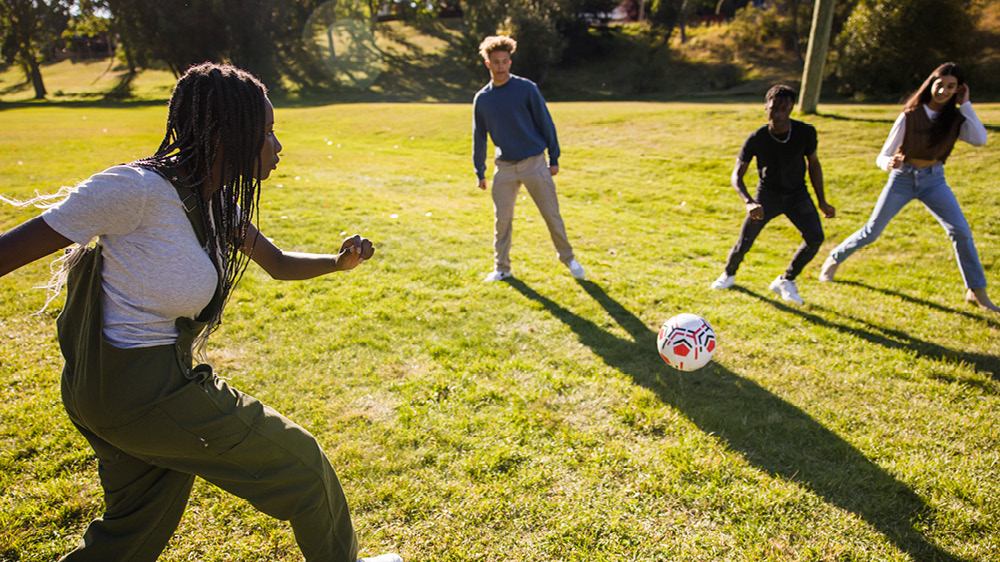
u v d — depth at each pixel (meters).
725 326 4.88
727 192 11.22
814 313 5.21
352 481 2.93
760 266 6.84
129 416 1.60
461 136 17.92
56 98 49.97
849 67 33.19
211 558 2.46
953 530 2.69
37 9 48.50
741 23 46.59
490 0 46.22
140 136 16.27
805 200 5.29
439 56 54.84
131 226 1.53
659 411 3.58
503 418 3.50
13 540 2.50
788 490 2.90
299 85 48.72
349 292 5.42
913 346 4.54
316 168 12.13
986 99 28.88
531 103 5.46
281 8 51.31
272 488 1.87
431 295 5.42
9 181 9.24
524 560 2.50
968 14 30.88
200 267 1.65
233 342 4.39
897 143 5.24
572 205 10.04
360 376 3.97
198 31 45.50
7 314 4.67
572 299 5.42
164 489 1.83
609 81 46.09
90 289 1.57
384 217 7.93
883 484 2.96
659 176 12.55
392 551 2.53
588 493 2.89
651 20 50.97
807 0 40.88
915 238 7.91
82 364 1.59
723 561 2.51
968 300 5.50
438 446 3.23
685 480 2.99
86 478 2.89
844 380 3.99
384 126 20.30
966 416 3.57
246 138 1.72
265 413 1.86
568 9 47.41
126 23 46.69
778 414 3.56
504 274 5.95
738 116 17.27
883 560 2.52
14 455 3.02
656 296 5.50
